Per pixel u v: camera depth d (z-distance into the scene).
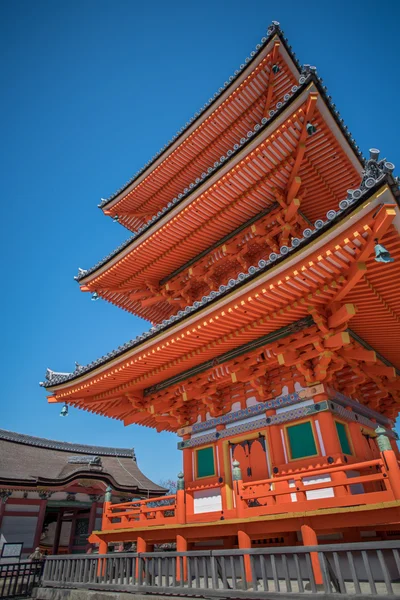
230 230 16.45
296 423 10.71
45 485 26.31
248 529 8.98
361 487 10.18
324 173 14.27
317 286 9.36
